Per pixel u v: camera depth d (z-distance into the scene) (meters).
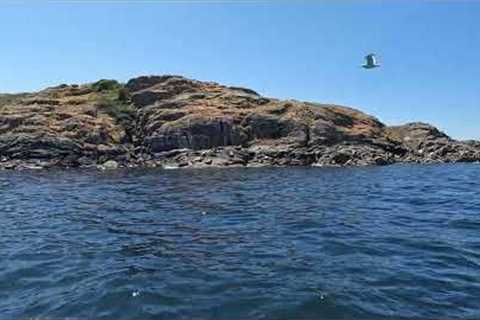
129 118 62.03
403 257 12.07
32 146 52.59
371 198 24.17
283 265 11.29
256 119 58.97
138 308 8.64
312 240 13.98
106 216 18.62
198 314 8.36
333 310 8.53
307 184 31.72
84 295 9.30
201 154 53.41
